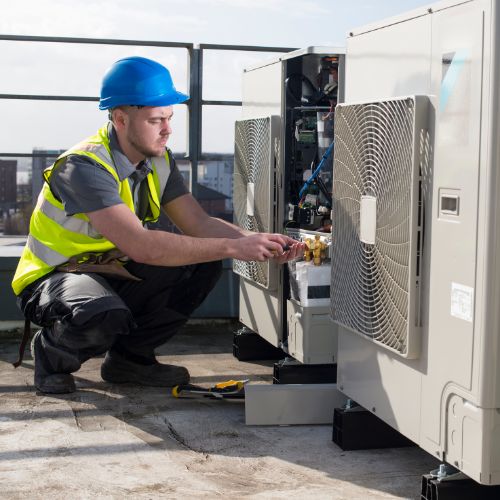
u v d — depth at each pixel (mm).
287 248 3062
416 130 2336
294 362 3537
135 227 3080
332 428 2957
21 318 4707
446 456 2283
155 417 3180
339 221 2922
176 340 4578
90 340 3328
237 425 3105
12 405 3311
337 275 2943
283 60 3633
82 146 3240
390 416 2600
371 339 2656
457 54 2180
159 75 3182
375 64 2688
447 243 2236
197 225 3541
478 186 2086
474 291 2113
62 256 3391
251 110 4137
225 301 4891
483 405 2102
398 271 2453
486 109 2047
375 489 2500
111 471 2627
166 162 3510
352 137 2793
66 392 3475
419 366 2410
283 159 3658
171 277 3520
